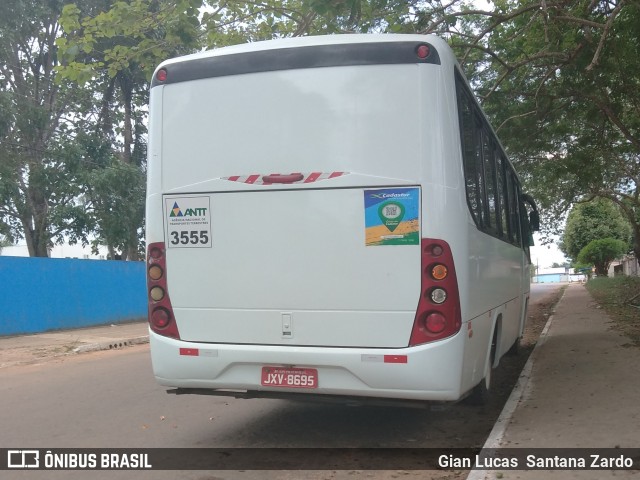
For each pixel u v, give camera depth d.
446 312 4.28
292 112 4.60
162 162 4.92
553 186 20.80
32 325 15.87
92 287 18.00
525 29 9.59
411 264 4.32
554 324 13.15
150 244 4.95
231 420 6.23
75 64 8.81
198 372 4.77
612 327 11.55
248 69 4.73
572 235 41.03
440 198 4.30
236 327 4.70
